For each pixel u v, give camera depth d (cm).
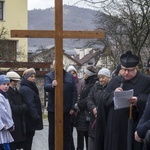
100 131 658
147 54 2638
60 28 903
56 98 901
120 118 625
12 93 983
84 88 1084
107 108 649
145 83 631
